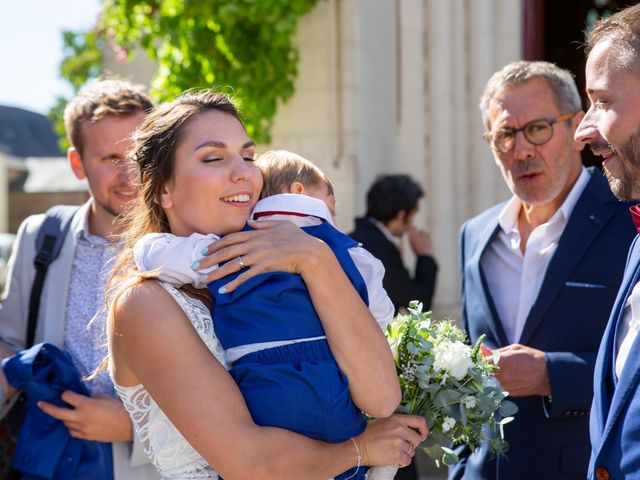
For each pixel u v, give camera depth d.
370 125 5.23
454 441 2.25
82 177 3.07
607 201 2.81
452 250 5.62
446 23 5.55
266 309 1.93
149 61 5.74
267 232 1.99
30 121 22.62
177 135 2.05
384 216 4.89
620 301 2.11
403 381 2.14
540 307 2.77
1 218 14.12
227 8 4.66
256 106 4.84
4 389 2.68
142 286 1.96
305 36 5.01
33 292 2.86
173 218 2.11
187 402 1.86
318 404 1.88
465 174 5.67
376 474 2.06
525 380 2.66
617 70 1.95
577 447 2.73
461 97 5.65
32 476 2.66
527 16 5.69
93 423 2.59
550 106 2.85
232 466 1.83
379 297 2.15
